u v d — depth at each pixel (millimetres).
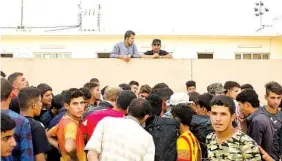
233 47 22234
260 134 6168
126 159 4961
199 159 5809
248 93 6727
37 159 5320
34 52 22000
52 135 6250
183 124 5973
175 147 5855
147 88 8320
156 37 21500
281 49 22469
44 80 12422
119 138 5027
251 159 4711
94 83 8531
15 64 12414
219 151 4816
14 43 21984
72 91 6043
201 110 6621
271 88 6438
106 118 5293
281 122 6445
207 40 22062
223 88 8805
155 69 12352
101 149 5094
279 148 6445
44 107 7543
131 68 12352
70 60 12414
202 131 6258
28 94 5559
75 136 5629
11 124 4066
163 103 7215
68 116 6016
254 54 22359
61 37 21953
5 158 4867
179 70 12367
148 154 5070
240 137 4773
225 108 4785
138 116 5277
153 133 5898
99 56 21844
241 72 12492
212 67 12445
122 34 21391
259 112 6480
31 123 5379
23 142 5023
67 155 5676
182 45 21859
